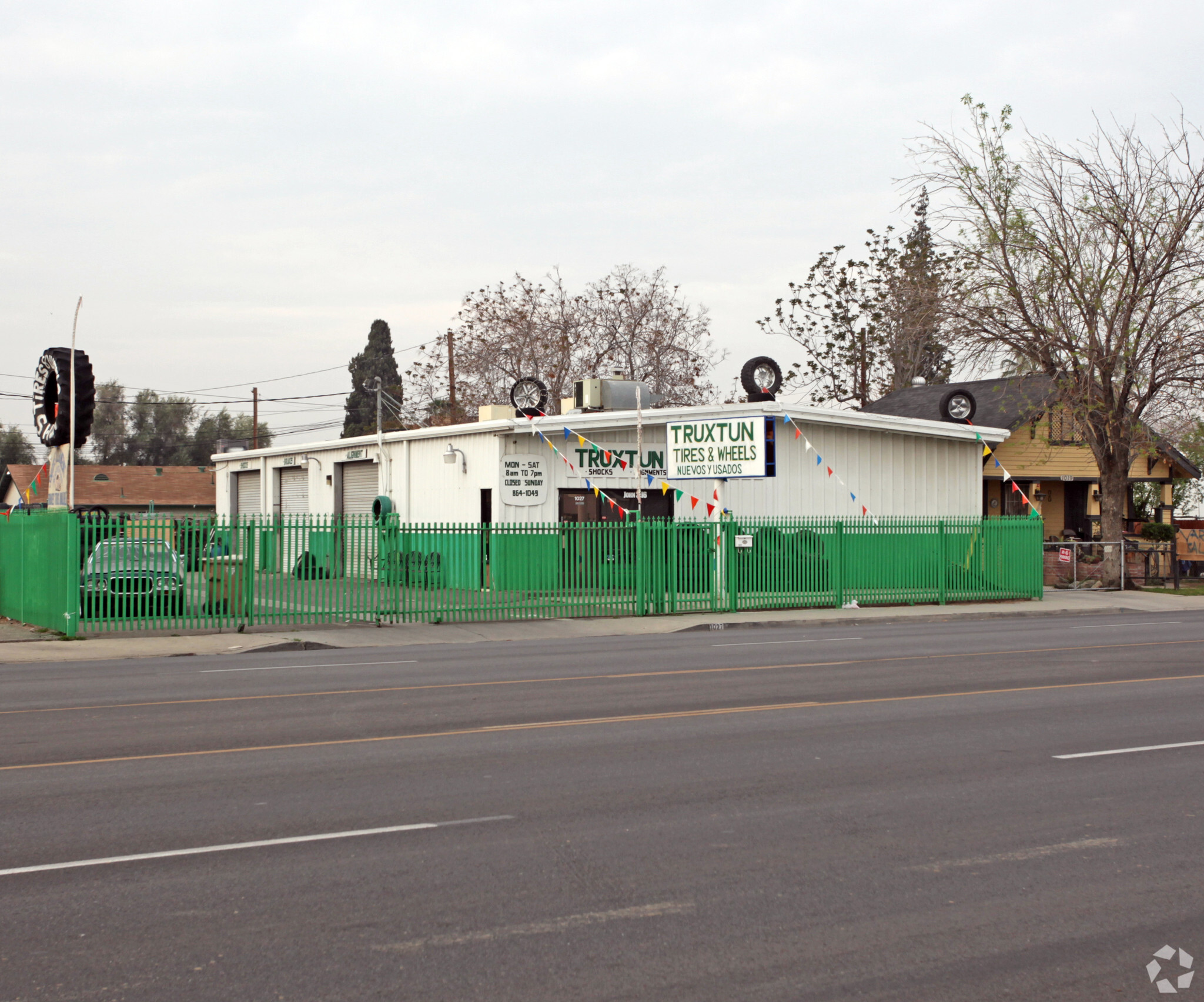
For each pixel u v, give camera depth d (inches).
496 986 182.9
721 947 199.8
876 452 1266.0
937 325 1348.4
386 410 2728.8
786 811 291.4
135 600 786.2
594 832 271.3
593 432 1155.9
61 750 368.5
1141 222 1241.4
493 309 2218.3
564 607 927.0
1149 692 507.5
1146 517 1669.5
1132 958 196.5
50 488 853.2
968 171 1284.4
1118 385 1301.7
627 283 2247.8
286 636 774.5
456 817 284.4
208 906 219.0
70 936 203.3
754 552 1005.8
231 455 1731.1
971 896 227.8
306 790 312.8
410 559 875.4
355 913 215.5
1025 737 395.9
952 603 1108.5
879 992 181.9
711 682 543.5
